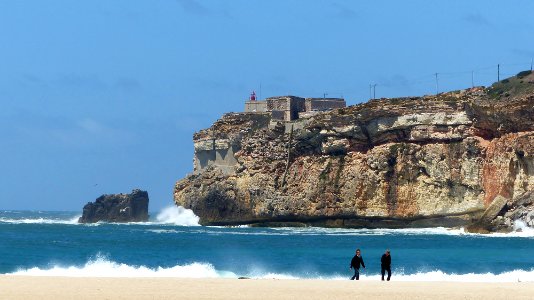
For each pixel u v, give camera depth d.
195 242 199.00
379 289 83.25
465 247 180.62
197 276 110.19
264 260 143.00
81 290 79.25
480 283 92.94
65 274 108.69
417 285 88.69
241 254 158.00
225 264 133.75
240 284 87.62
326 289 82.81
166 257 148.62
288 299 74.44
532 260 145.25
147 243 193.50
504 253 161.38
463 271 125.00
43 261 137.00
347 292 80.06
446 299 75.19
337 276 115.62
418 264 136.75
